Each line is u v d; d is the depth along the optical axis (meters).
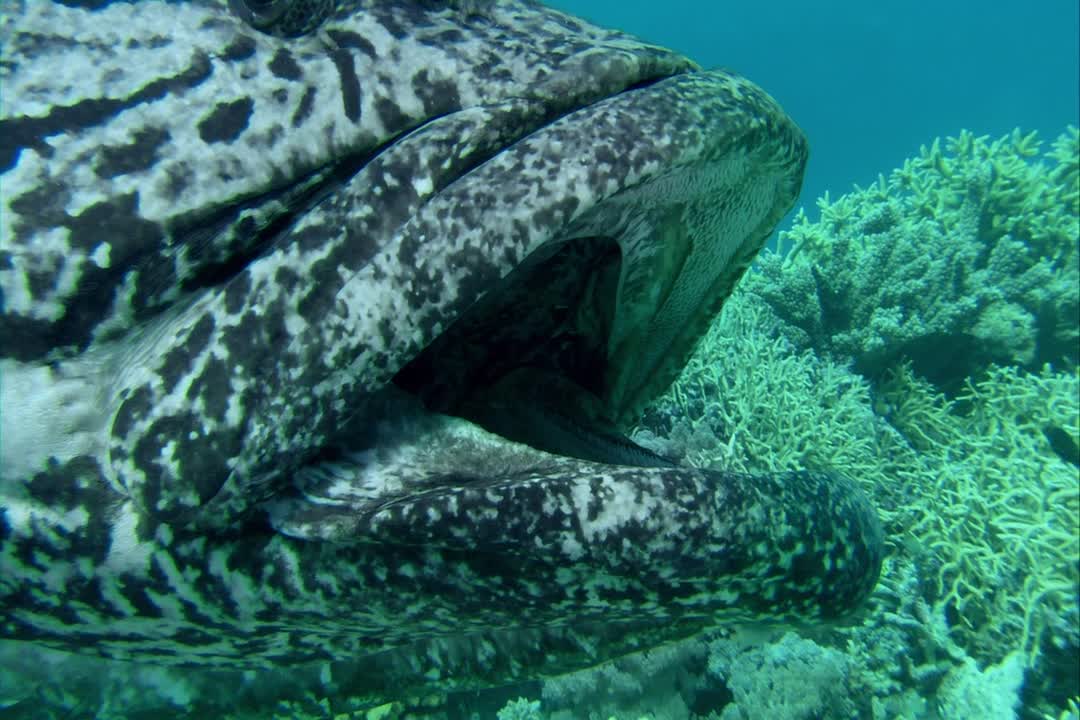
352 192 1.32
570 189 1.26
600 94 1.42
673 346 2.10
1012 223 6.51
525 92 1.39
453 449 1.38
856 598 1.47
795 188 1.81
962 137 7.62
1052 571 4.05
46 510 1.34
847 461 4.72
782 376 5.17
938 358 5.99
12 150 1.27
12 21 1.32
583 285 1.79
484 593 1.37
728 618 1.45
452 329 1.82
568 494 1.25
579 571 1.32
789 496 1.39
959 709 3.92
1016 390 5.55
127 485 1.29
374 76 1.39
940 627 4.13
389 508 1.25
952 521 4.50
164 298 1.34
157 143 1.31
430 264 1.25
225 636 1.53
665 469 1.29
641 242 1.58
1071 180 7.17
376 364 1.26
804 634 4.02
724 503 1.28
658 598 1.34
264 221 1.36
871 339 5.80
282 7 1.37
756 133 1.47
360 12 1.42
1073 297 5.93
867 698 3.73
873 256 5.98
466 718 3.68
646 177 1.30
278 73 1.37
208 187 1.32
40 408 1.31
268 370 1.26
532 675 1.87
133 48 1.33
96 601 1.43
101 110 1.30
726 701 3.79
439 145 1.32
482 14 1.55
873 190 7.71
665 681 3.80
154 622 1.47
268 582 1.39
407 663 1.86
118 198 1.29
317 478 1.34
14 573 1.39
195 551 1.36
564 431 1.80
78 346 1.32
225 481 1.26
